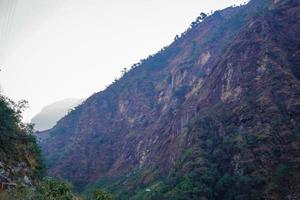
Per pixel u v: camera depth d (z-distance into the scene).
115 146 158.00
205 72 144.88
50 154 179.38
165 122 135.38
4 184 26.88
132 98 183.62
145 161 121.38
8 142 33.47
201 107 104.56
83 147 164.25
